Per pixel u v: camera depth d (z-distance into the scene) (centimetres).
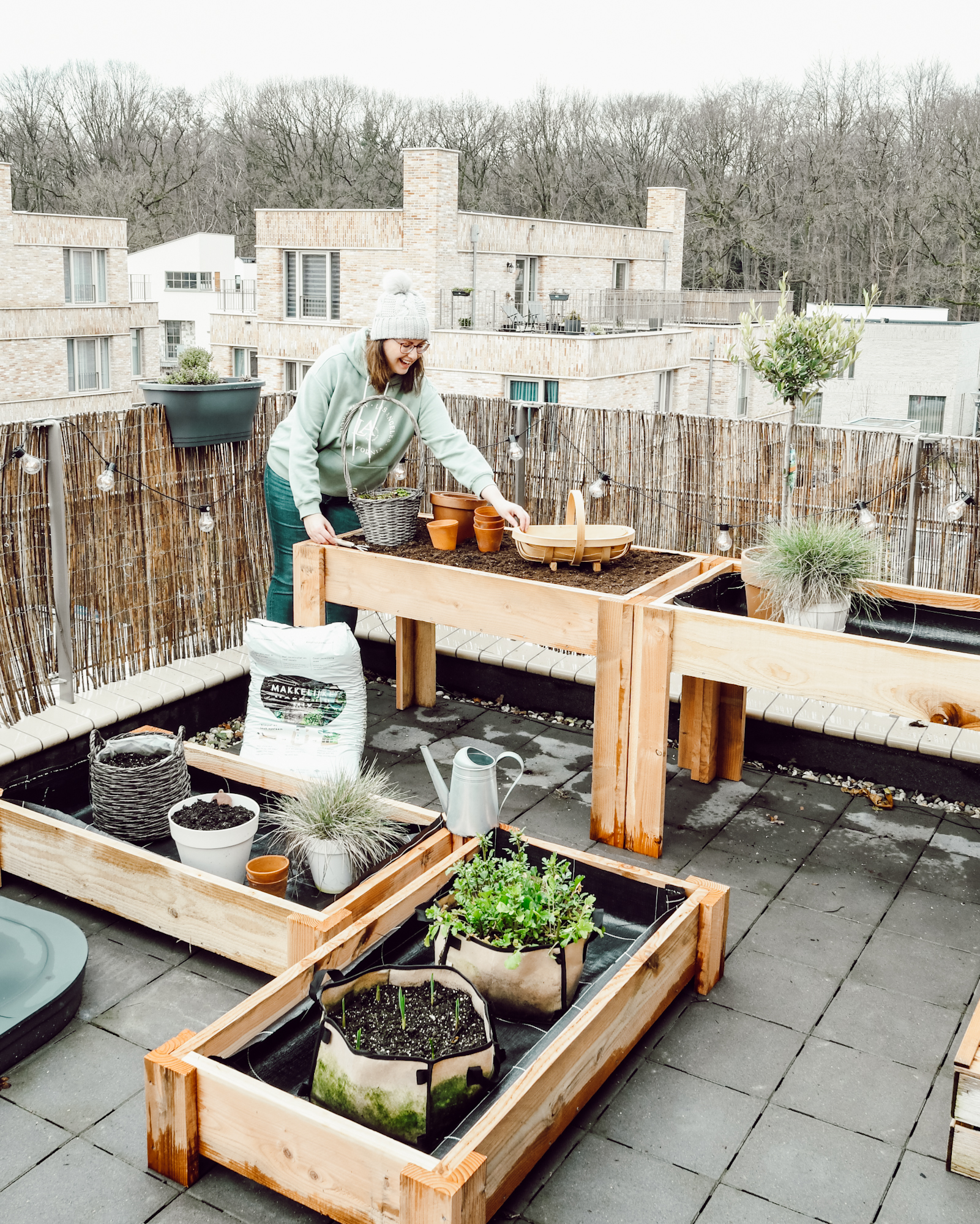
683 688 425
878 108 3591
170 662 494
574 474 541
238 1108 221
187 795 358
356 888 291
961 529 455
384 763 441
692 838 383
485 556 416
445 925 261
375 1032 232
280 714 388
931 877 359
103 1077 262
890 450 464
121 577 464
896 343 2475
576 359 2019
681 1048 275
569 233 2555
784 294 460
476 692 517
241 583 523
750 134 3712
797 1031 282
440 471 566
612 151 4053
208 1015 286
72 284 2881
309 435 424
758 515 500
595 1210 224
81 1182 231
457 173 2266
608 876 302
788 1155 240
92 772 349
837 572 349
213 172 4294
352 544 430
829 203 3516
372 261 2336
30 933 295
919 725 427
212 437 481
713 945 294
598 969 280
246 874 321
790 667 334
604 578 387
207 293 3691
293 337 2483
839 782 430
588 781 430
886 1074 266
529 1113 221
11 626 420
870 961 312
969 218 3275
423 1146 216
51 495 425
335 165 4209
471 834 313
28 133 4066
